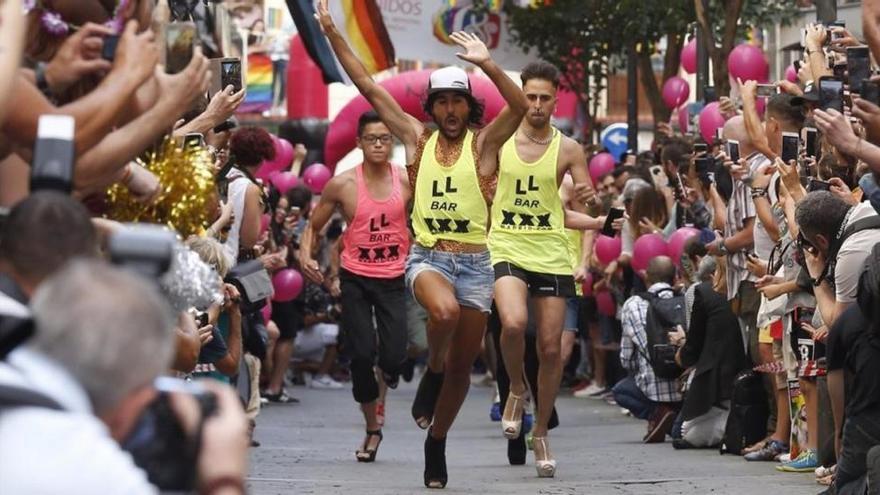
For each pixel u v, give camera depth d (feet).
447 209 78.59
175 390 28.22
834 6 100.73
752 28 170.09
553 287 85.81
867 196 70.33
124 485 26.32
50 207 31.04
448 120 78.84
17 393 26.25
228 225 73.92
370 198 99.04
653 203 126.72
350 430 119.14
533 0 173.27
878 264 64.85
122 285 27.02
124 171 43.75
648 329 106.52
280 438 110.42
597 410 135.13
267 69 287.28
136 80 39.27
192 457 27.86
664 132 143.54
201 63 40.98
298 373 168.96
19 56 33.45
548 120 86.63
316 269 102.06
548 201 86.07
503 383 98.27
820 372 79.00
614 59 191.93
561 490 80.33
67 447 26.03
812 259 74.18
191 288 40.86
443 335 77.82
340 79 162.09
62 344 26.63
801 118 91.04
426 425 88.02
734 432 97.55
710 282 104.27
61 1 42.65
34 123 37.76
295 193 151.12
